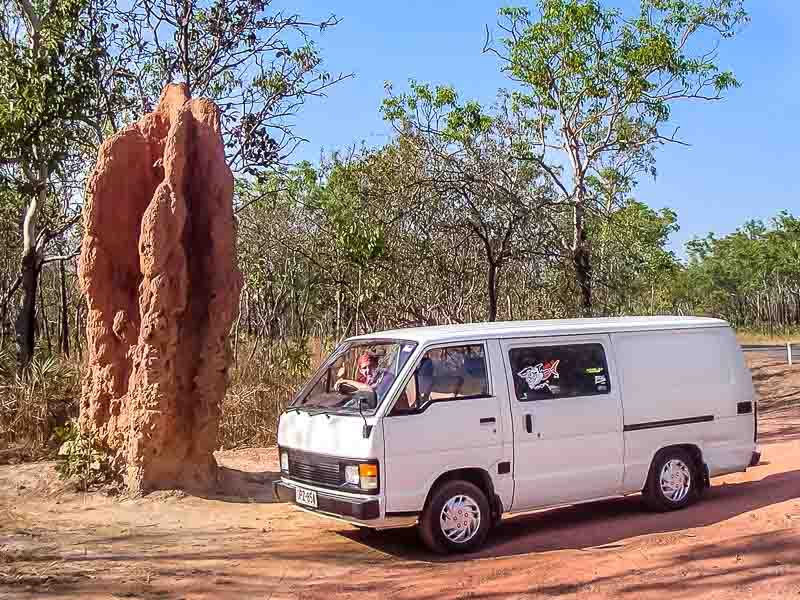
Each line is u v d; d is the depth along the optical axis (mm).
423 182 17328
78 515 9227
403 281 18141
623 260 23297
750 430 9406
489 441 7703
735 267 67188
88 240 10297
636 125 23062
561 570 6719
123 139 10570
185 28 17562
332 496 7414
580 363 8383
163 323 9836
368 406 7344
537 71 22312
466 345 7824
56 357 16828
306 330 25500
